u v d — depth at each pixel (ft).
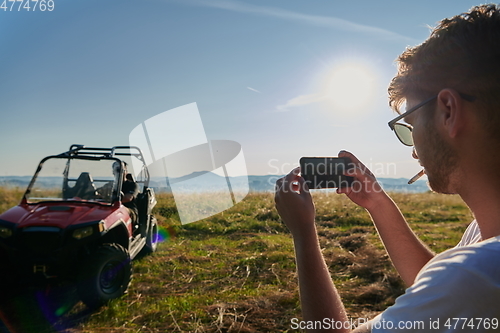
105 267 11.80
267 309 11.07
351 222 23.65
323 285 2.28
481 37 1.81
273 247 18.01
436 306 1.55
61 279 11.62
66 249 11.35
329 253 16.03
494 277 1.48
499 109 1.73
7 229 11.60
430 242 19.13
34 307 11.62
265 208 23.70
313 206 2.60
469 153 1.82
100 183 14.49
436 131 1.96
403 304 1.68
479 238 2.39
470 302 1.48
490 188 1.78
